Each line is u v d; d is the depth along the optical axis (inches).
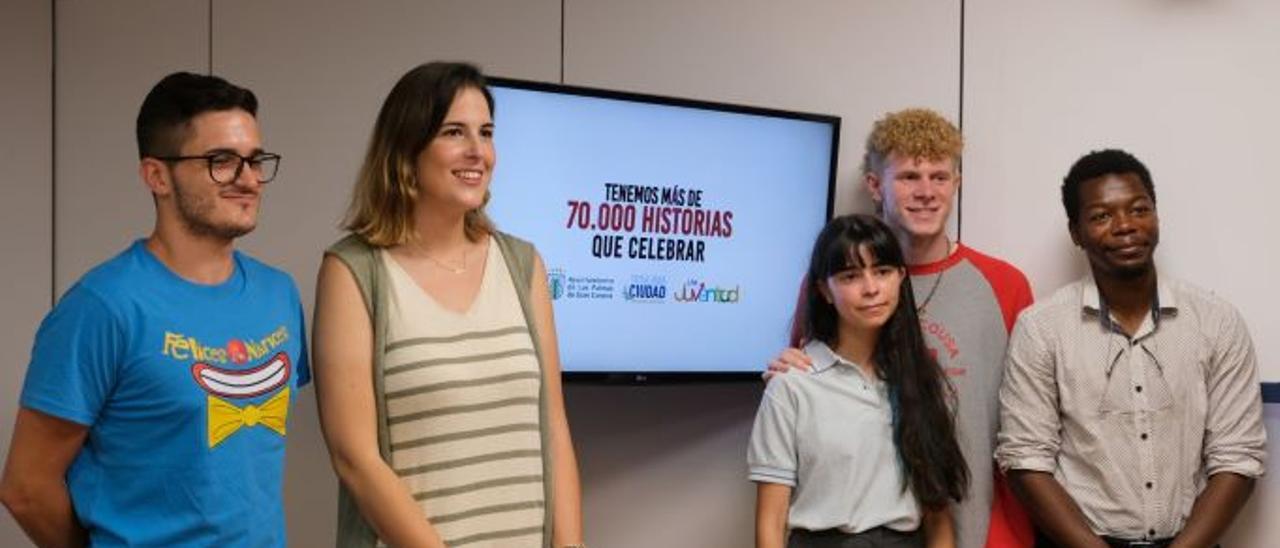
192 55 112.8
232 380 74.7
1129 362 108.1
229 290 77.2
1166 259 123.2
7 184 108.3
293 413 115.0
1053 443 108.7
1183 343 108.5
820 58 125.9
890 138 113.3
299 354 82.9
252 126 77.0
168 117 74.7
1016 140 125.3
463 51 118.9
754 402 127.6
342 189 115.6
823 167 121.7
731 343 119.2
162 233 76.1
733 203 118.6
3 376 107.8
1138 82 123.6
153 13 112.0
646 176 115.0
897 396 101.2
